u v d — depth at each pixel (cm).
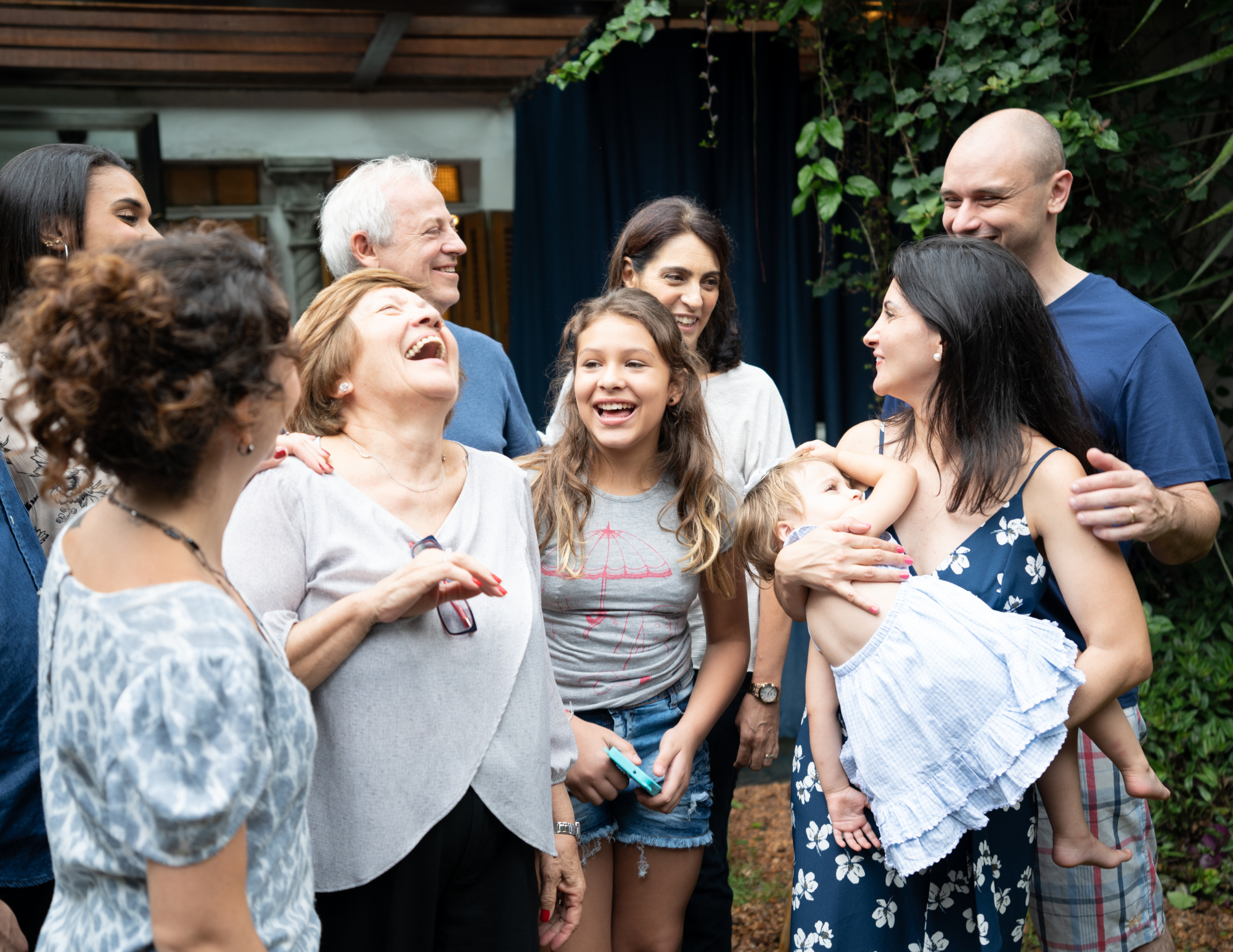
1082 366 240
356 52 438
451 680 165
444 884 169
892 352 192
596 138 453
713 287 275
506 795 168
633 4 389
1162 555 234
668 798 211
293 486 169
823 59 418
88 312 105
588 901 217
